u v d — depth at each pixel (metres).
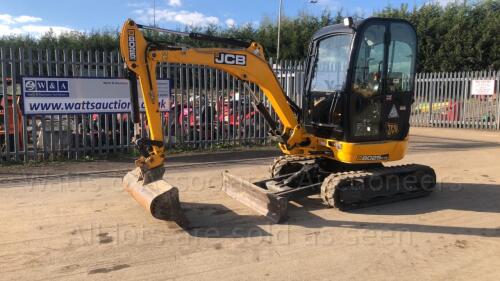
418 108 19.75
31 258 4.71
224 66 6.26
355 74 6.38
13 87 9.43
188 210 6.37
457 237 5.48
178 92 11.48
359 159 6.57
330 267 4.59
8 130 9.51
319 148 6.95
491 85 17.67
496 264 4.72
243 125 12.46
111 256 4.78
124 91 10.53
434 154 11.49
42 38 37.00
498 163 10.26
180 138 11.62
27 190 7.39
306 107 7.13
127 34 5.65
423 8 35.03
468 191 7.66
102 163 9.70
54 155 10.00
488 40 31.28
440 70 32.53
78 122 10.24
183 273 4.41
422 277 4.39
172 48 5.91
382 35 6.52
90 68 10.29
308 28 39.34
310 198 7.06
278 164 7.61
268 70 6.59
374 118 6.64
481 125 18.11
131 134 10.84
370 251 5.01
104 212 6.23
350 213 6.36
